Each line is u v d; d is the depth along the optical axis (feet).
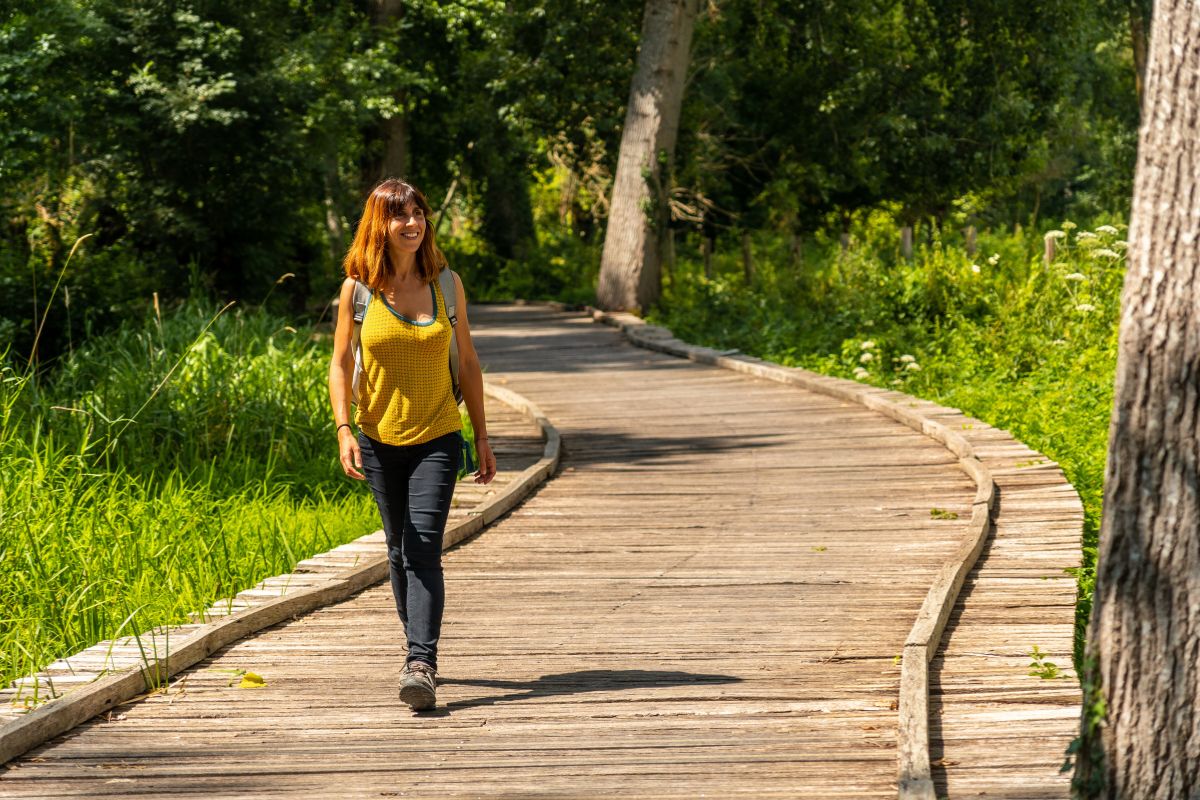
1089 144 183.42
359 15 134.72
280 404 48.32
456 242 183.01
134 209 99.76
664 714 19.21
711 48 138.51
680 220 143.02
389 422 19.76
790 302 102.78
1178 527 12.27
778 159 142.20
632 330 97.81
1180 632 12.34
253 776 16.88
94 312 77.30
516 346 95.61
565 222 195.11
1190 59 12.00
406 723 19.04
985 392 59.47
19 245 88.33
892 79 132.87
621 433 52.49
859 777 16.30
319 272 135.54
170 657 21.33
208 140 98.27
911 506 35.55
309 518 37.01
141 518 32.58
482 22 129.18
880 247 162.09
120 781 16.71
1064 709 18.48
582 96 124.98
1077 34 132.98
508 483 40.32
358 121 114.11
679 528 34.22
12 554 27.37
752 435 50.42
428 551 19.74
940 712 18.65
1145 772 12.59
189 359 50.06
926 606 22.99
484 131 146.00
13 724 17.81
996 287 82.23
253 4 101.76
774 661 21.89
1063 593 25.29
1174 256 12.14
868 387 59.72
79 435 41.83
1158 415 12.29
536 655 22.76
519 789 16.26
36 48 76.84
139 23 94.63
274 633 24.31
